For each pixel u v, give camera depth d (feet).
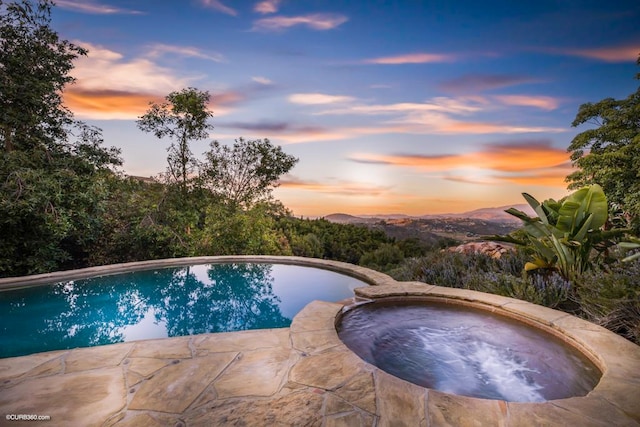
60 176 26.08
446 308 15.20
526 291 15.64
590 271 15.93
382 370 8.86
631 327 11.91
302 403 7.02
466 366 9.90
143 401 7.13
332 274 27.91
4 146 26.16
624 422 6.33
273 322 18.21
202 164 42.45
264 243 41.50
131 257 35.22
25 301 20.02
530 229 18.19
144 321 17.98
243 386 7.74
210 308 20.40
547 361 10.18
